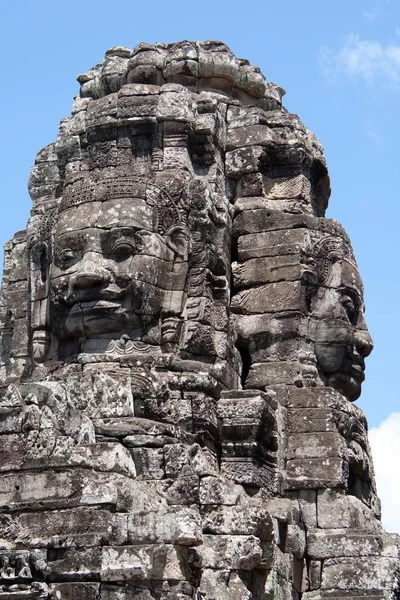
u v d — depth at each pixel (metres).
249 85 22.78
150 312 20.17
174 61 22.19
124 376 19.45
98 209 20.41
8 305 22.70
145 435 18.50
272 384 20.95
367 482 21.67
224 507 18.08
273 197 22.33
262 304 21.38
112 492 17.14
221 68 22.45
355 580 19.36
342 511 19.95
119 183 20.59
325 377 21.56
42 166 22.89
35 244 21.39
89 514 17.06
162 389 19.42
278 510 18.97
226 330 20.66
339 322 21.42
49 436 17.70
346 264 21.83
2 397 18.20
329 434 20.34
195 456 18.45
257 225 21.77
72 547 16.88
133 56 22.30
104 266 20.11
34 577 16.95
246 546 17.83
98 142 21.77
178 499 18.06
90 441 18.05
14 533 17.30
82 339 20.36
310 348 21.27
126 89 21.69
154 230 20.38
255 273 21.53
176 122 21.33
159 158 21.28
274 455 20.03
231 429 19.53
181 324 20.31
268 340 21.23
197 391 19.53
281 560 18.84
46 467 17.56
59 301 20.39
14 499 17.58
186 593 16.41
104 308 19.98
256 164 22.12
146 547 16.59
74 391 19.05
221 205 21.22
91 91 22.73
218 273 20.92
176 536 16.56
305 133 22.73
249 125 22.38
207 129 21.55
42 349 20.95
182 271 20.45
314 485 20.11
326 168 23.11
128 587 16.56
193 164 21.62
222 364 20.27
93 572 16.69
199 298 20.41
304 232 21.55
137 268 20.11
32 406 18.02
